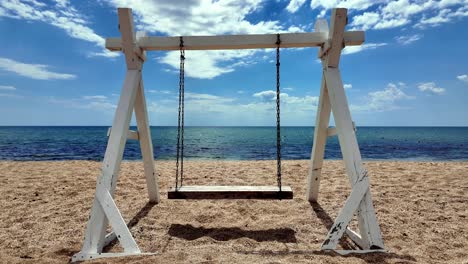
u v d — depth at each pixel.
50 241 2.84
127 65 3.19
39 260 2.26
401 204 4.09
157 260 2.17
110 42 3.27
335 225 2.50
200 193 3.14
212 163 9.06
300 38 3.22
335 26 2.94
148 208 3.92
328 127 3.69
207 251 2.42
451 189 4.95
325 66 3.25
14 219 3.46
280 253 2.36
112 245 2.76
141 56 3.29
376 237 2.44
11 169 7.32
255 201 4.30
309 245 2.75
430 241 2.80
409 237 2.92
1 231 3.10
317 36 3.20
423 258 2.37
